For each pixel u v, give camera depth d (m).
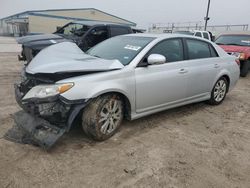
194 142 3.83
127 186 2.77
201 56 5.05
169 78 4.29
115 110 3.75
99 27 8.48
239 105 5.86
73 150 3.39
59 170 2.96
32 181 2.76
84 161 3.16
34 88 3.29
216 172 3.10
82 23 8.86
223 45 10.31
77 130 3.96
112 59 4.05
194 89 4.90
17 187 2.66
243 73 9.73
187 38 4.82
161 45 4.30
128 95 3.76
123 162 3.19
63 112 3.23
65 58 3.68
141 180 2.87
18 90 3.77
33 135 3.32
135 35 4.75
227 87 5.86
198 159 3.36
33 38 7.01
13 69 9.04
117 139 3.76
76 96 3.22
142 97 3.97
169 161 3.27
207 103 5.70
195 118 4.82
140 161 3.23
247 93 7.17
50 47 4.34
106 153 3.37
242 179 3.00
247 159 3.45
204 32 16.17
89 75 3.40
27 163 3.05
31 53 6.47
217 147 3.72
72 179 2.82
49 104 3.18
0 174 2.84
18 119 3.66
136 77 3.83
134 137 3.86
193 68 4.75
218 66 5.36
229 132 4.28
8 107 4.83
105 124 3.64
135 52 4.05
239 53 9.49
